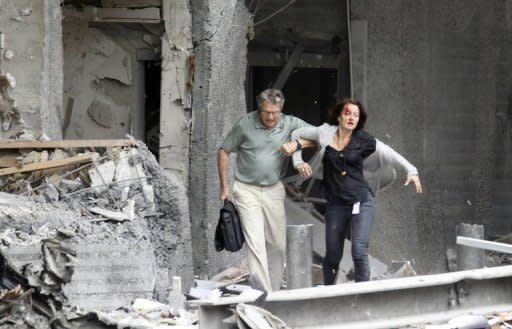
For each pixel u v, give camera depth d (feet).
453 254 117.08
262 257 76.54
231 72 101.86
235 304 54.39
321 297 56.80
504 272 62.75
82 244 69.51
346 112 72.84
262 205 77.36
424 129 119.75
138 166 80.94
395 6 119.96
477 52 122.62
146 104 105.60
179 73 96.84
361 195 73.31
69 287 68.13
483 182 122.93
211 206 96.78
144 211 79.92
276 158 76.84
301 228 79.82
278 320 53.93
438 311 60.95
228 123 101.50
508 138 124.06
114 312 68.08
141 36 99.60
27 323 59.67
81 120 100.07
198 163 96.32
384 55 120.16
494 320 61.98
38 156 80.02
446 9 120.98
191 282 85.66
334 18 130.21
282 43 131.75
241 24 104.22
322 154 73.87
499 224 123.95
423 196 117.80
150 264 71.15
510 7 123.65
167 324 65.87
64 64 99.35
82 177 78.79
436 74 120.67
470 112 122.11
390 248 115.34
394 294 59.41
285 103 148.87
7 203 72.49
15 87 88.99
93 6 98.48
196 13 96.48
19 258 63.26
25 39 89.30
